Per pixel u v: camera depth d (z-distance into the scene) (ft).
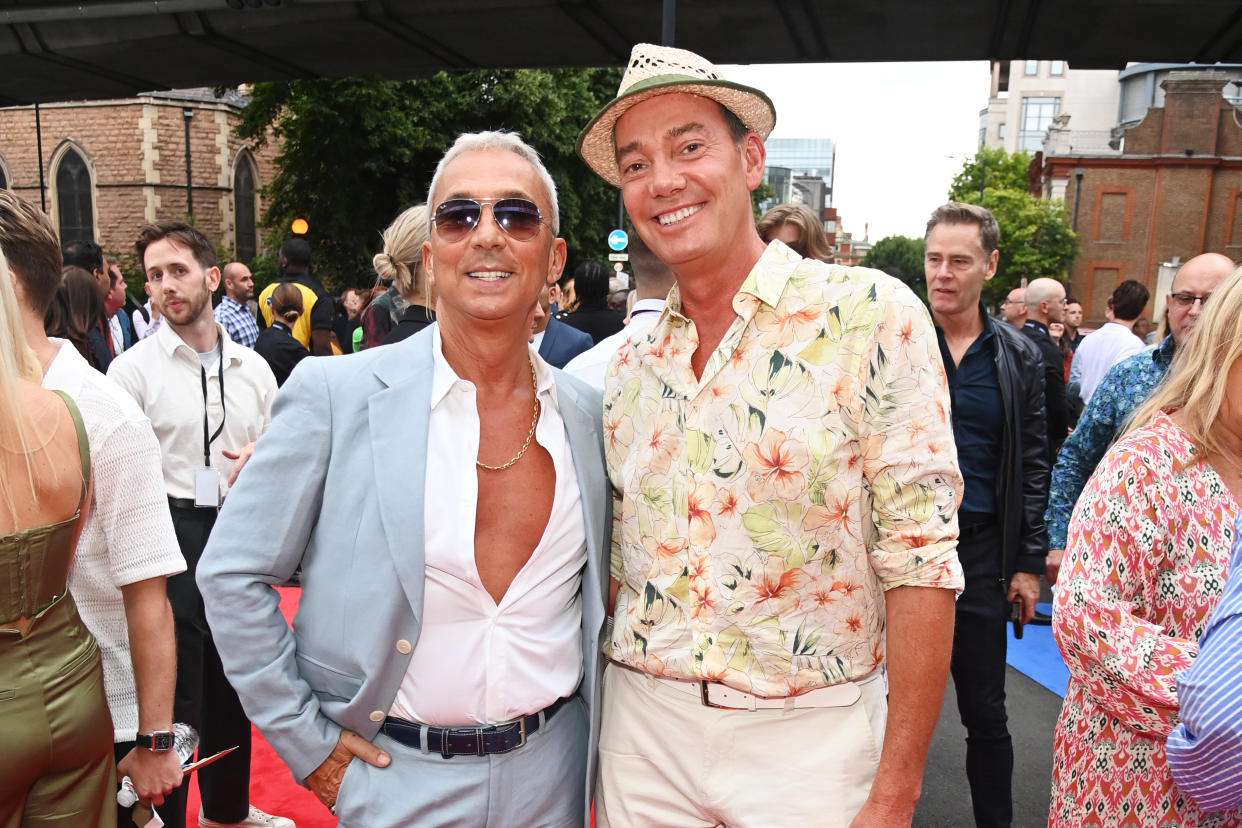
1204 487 5.44
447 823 5.44
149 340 10.22
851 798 5.39
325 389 5.54
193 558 9.61
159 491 6.47
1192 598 5.41
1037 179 152.76
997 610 9.62
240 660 5.34
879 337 5.09
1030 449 9.96
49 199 96.48
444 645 5.49
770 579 5.31
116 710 6.55
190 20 20.04
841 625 5.42
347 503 5.41
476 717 5.51
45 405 5.35
